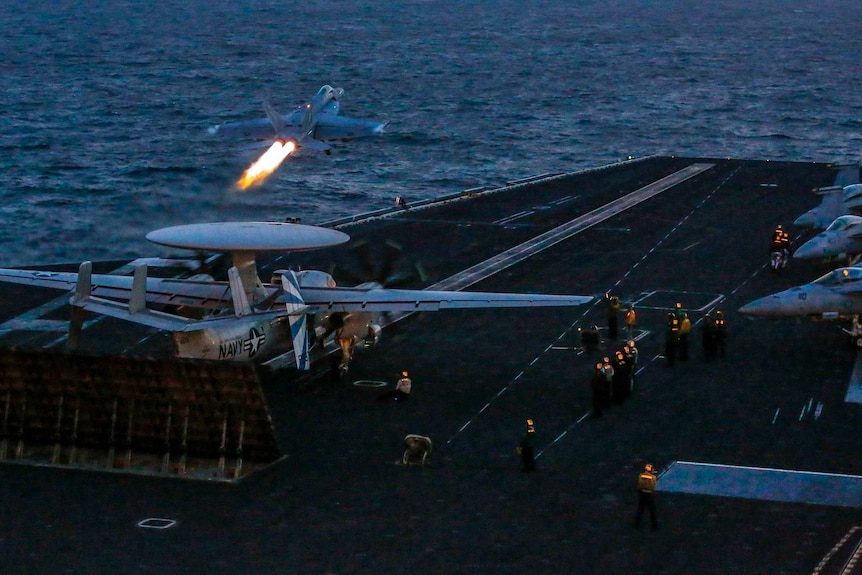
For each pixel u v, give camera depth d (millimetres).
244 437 70125
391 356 94438
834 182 171875
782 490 66812
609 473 69625
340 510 63875
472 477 69000
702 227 143625
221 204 194875
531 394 85000
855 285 95500
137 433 70625
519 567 56875
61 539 59812
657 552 58531
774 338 99500
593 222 146875
